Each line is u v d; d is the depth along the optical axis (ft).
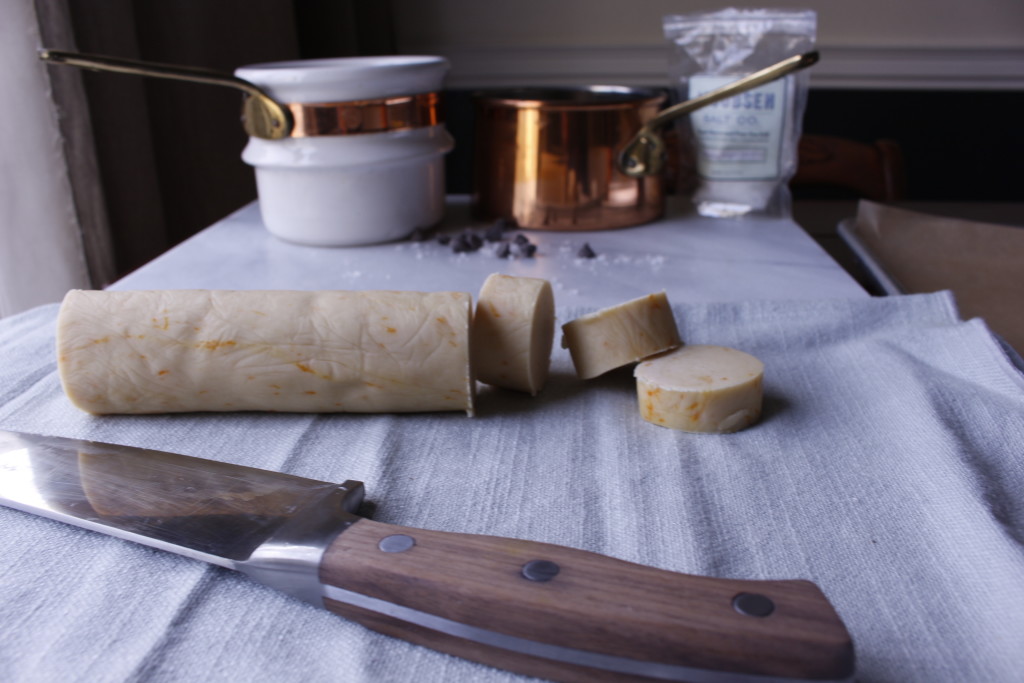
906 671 1.27
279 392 2.04
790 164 4.01
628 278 3.14
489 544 1.36
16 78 3.43
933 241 3.55
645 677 1.19
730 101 3.86
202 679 1.27
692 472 1.81
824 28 6.39
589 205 3.72
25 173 3.51
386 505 1.71
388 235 3.54
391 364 2.00
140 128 4.25
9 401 2.17
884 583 1.45
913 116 6.63
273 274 3.18
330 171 3.31
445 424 2.06
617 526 1.63
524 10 6.46
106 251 3.94
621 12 6.42
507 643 1.25
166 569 1.50
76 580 1.47
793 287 3.03
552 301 2.27
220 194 5.12
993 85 6.48
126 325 2.00
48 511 1.61
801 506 1.68
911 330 2.41
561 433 2.00
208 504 1.61
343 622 1.38
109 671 1.27
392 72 3.21
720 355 2.17
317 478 1.82
